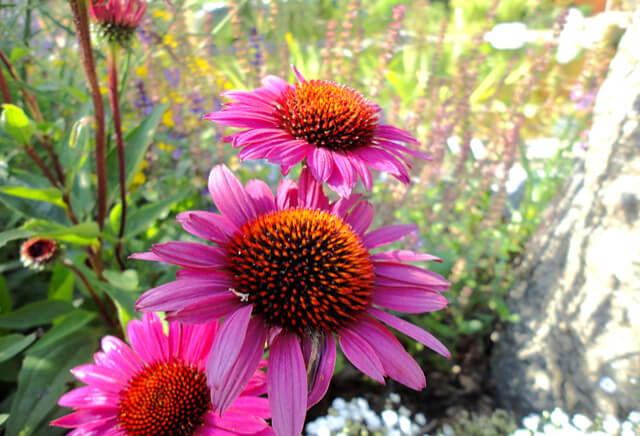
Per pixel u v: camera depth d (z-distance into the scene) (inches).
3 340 7.4
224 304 4.8
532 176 14.9
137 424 5.7
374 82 12.6
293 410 4.4
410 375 4.9
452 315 12.3
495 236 12.7
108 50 7.6
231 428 5.6
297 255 5.2
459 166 11.8
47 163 11.1
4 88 7.8
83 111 8.8
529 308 11.5
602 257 9.7
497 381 11.7
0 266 9.7
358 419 9.1
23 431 7.0
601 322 9.5
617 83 10.4
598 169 10.3
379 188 13.0
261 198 6.1
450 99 13.6
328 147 6.0
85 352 8.7
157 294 4.7
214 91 13.8
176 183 12.7
